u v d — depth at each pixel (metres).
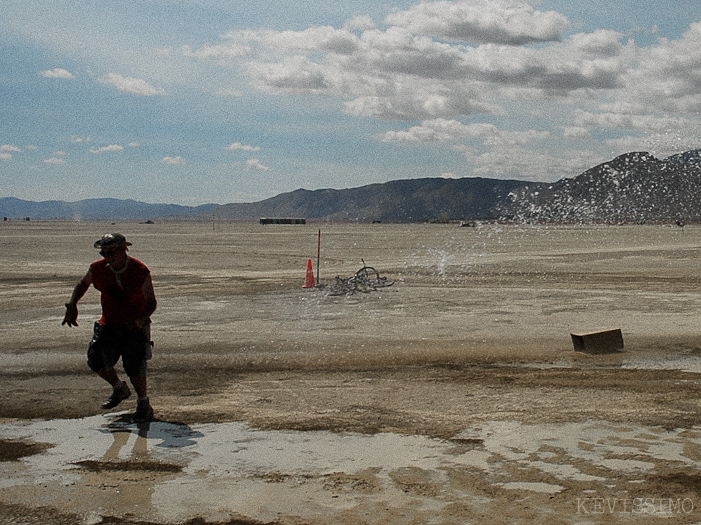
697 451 5.58
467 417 6.64
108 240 6.47
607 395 7.48
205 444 5.95
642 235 65.81
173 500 4.73
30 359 9.88
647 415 6.64
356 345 10.78
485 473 5.13
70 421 6.72
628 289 18.45
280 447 5.83
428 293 17.78
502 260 30.58
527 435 6.05
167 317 13.98
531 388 7.85
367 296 17.30
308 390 7.87
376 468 5.28
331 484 4.97
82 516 4.49
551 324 12.67
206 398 7.55
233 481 5.07
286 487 4.93
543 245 46.53
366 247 45.91
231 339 11.41
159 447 5.88
